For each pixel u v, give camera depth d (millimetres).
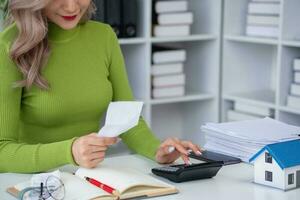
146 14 3086
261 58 3527
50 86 1832
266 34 3148
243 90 3498
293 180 1490
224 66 3418
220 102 3457
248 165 1711
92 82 1921
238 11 3383
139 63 3201
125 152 3158
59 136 1902
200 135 3602
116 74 2031
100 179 1479
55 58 1869
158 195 1423
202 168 1551
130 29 3070
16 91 1769
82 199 1354
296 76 3027
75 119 1908
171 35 3232
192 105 3646
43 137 1888
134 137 1914
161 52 3213
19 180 1595
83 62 1923
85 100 1895
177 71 3293
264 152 1507
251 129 1790
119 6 3012
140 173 1541
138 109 1470
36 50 1789
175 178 1540
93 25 1997
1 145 1701
